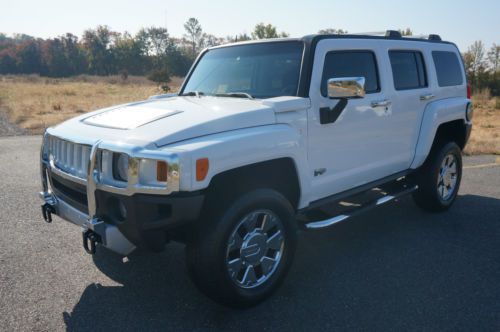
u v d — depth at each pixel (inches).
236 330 121.2
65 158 137.6
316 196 155.6
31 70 3634.4
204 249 119.8
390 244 181.2
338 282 148.5
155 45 3976.4
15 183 275.1
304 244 181.9
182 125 123.0
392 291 142.1
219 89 171.5
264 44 167.5
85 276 152.0
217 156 116.4
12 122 622.8
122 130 126.5
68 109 815.1
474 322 124.3
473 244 181.0
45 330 120.4
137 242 119.1
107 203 120.6
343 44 162.7
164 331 120.6
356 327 122.3
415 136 200.7
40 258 165.5
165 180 111.1
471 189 268.2
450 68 227.1
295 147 138.8
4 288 142.7
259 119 133.3
